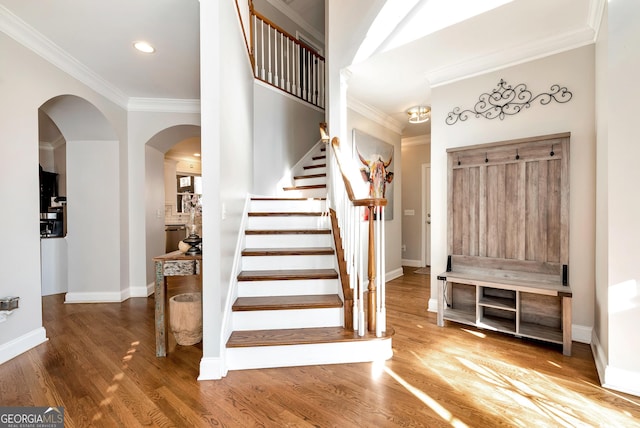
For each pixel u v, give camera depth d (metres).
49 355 2.32
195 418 1.60
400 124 5.08
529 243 2.68
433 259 3.35
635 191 1.79
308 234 3.07
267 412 1.65
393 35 2.73
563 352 2.30
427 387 1.88
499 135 2.89
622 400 1.74
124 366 2.15
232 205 2.48
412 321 3.05
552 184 2.58
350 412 1.65
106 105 3.60
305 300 2.45
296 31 5.71
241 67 2.95
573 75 2.52
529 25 2.39
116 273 3.83
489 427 1.53
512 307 2.60
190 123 4.21
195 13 2.33
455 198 3.09
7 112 2.34
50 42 2.67
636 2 1.77
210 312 2.00
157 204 4.51
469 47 2.71
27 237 2.47
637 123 1.78
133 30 2.54
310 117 4.66
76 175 3.78
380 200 2.22
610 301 1.86
